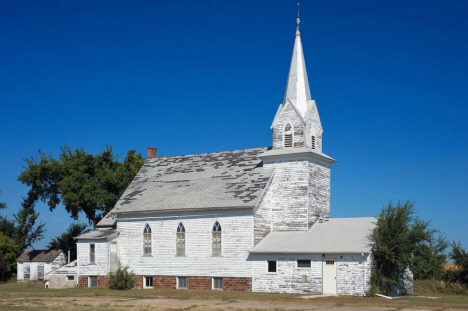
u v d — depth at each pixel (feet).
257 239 168.14
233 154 201.46
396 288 155.94
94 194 241.35
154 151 232.73
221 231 171.22
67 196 236.02
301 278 155.02
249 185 176.65
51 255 255.09
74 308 118.83
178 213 180.14
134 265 186.70
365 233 156.25
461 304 124.47
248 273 164.35
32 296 151.43
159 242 182.91
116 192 251.19
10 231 292.81
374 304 122.62
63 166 243.19
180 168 205.16
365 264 145.69
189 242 176.96
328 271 151.23
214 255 171.63
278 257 159.63
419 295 156.87
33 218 294.66
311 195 175.83
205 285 172.04
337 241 154.51
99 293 158.81
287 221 174.91
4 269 249.55
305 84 186.50
